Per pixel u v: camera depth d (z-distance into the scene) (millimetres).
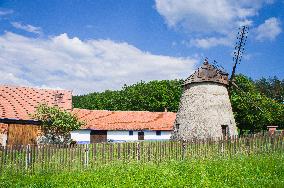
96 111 49312
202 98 30312
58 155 16422
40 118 30266
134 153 18625
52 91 38094
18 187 11547
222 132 29859
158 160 19125
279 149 21484
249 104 34656
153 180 11945
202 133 29094
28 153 15617
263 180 11391
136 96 69938
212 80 30750
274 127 32188
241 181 11398
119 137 45938
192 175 12672
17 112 31734
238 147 21391
